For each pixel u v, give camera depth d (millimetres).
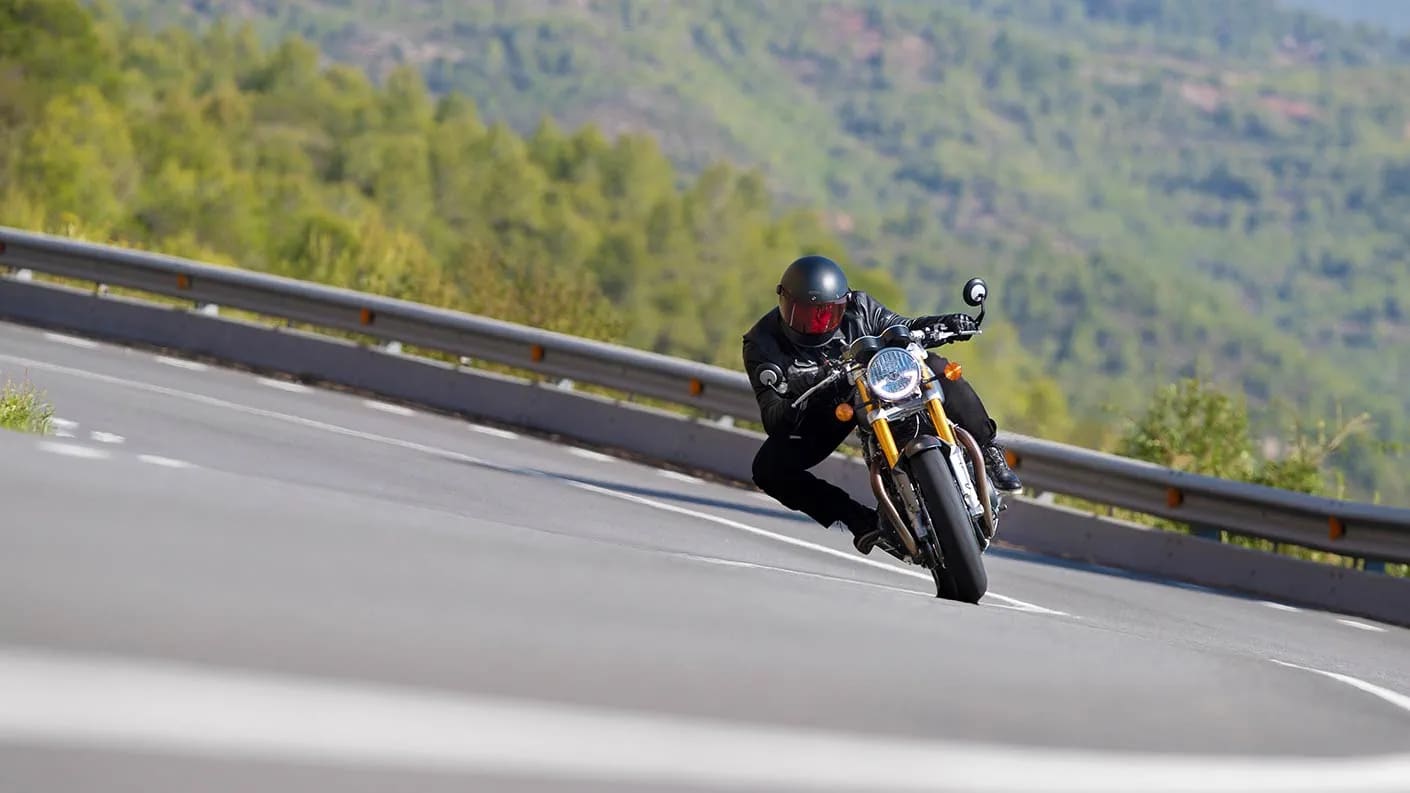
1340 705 17594
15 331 77688
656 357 62344
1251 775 12492
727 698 12062
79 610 10625
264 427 51750
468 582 14609
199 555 13250
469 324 68500
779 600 17688
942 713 12992
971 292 31562
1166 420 63531
